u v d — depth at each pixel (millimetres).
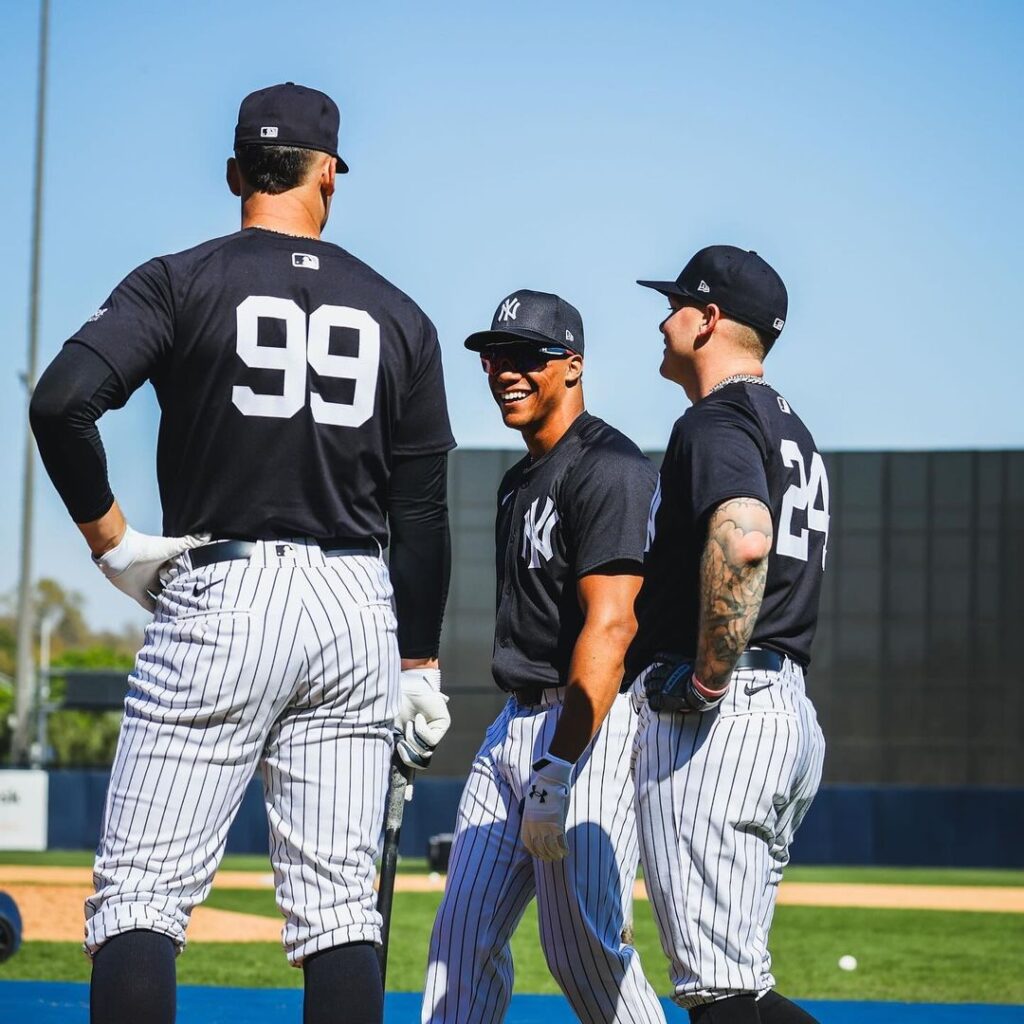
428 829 67938
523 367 13336
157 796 9352
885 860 68188
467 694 72125
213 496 9492
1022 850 67250
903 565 73000
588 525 12562
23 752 81562
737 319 12008
